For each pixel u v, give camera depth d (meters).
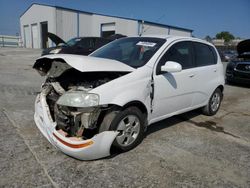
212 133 4.17
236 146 3.68
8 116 4.36
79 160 2.96
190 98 4.27
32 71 10.17
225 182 2.72
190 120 4.79
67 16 29.58
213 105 5.13
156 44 3.74
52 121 2.99
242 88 9.08
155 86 3.40
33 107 4.98
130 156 3.14
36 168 2.75
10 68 10.75
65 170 2.75
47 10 29.67
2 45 37.97
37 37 33.81
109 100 2.80
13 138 3.46
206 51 4.71
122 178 2.67
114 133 2.89
